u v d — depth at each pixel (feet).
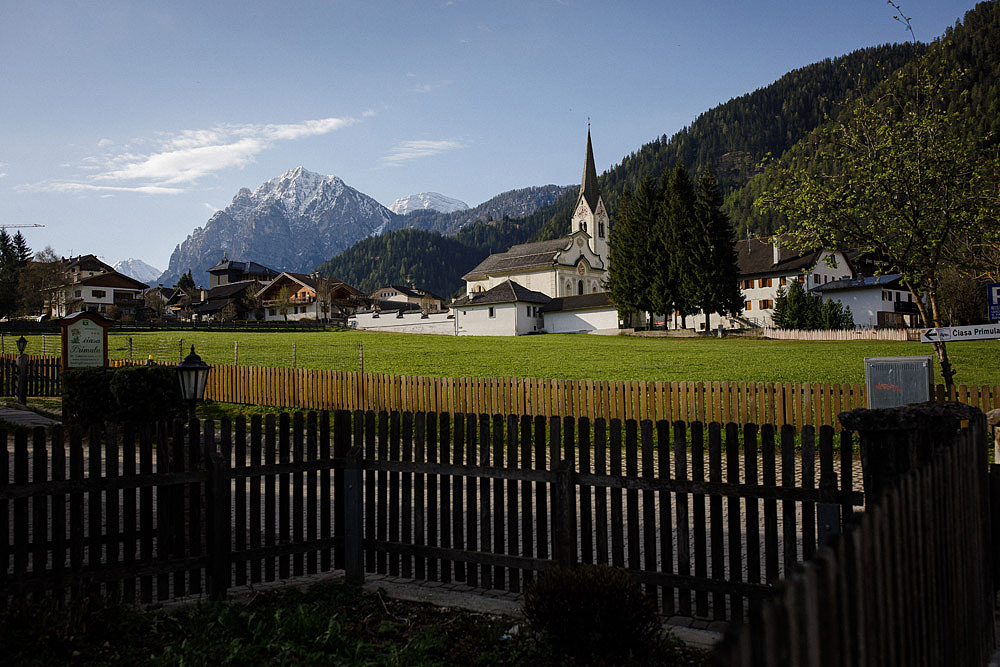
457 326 262.26
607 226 402.11
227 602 21.58
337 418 25.05
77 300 329.11
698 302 210.79
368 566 25.14
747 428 19.70
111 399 53.98
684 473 20.38
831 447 18.76
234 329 257.34
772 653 6.75
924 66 61.26
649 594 20.93
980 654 17.21
